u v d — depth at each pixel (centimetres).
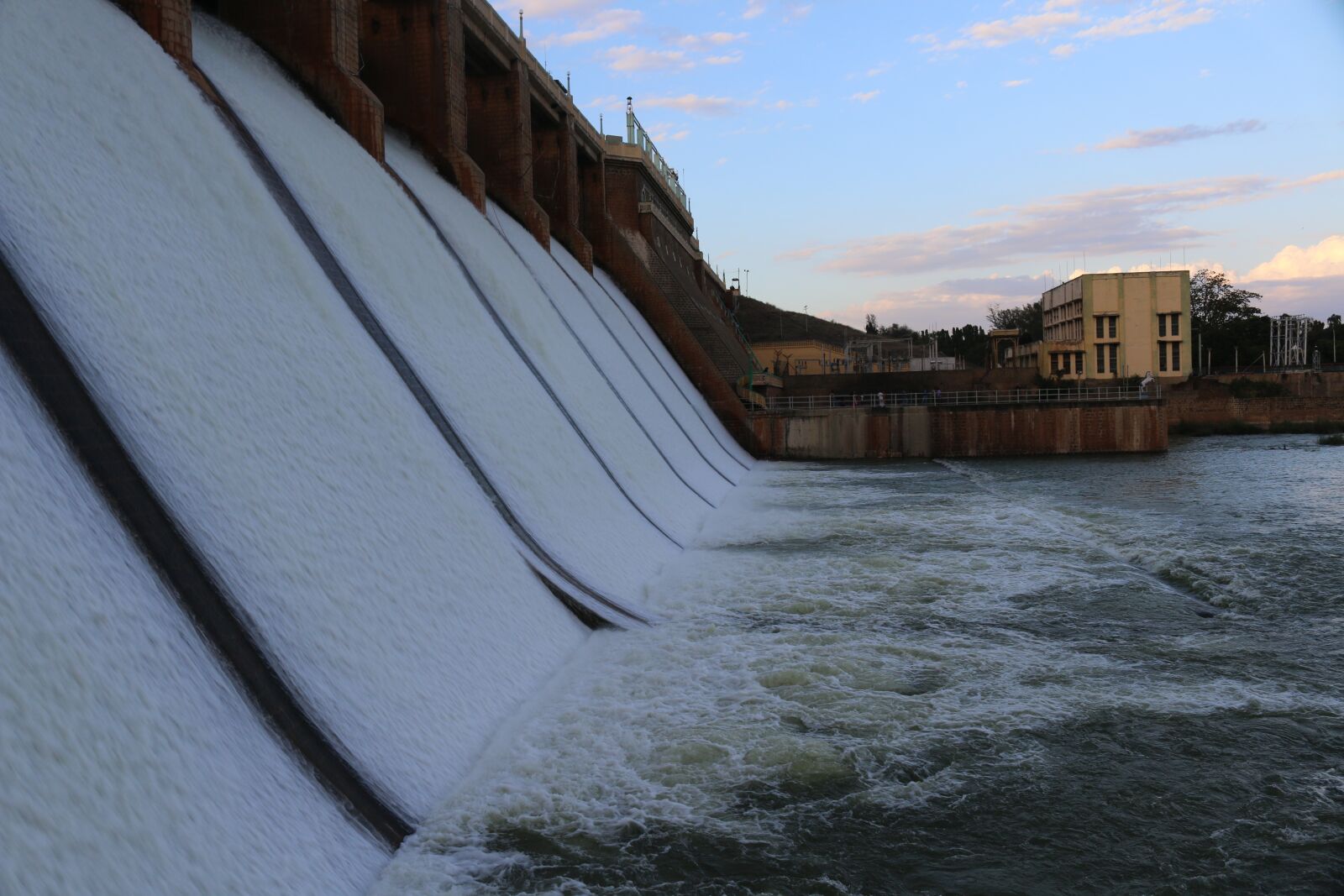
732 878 954
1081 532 2834
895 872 977
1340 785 1166
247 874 758
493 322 2583
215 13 2680
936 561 2391
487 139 4091
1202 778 1181
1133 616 1891
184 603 915
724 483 4141
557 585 1717
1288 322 11306
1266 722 1351
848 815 1081
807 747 1246
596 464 2591
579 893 916
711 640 1695
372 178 2431
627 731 1272
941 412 5881
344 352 1603
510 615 1514
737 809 1085
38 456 867
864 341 12025
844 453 5856
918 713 1369
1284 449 6231
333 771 948
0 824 608
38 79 1305
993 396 7412
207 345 1248
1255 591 2084
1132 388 7719
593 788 1113
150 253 1268
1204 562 2361
